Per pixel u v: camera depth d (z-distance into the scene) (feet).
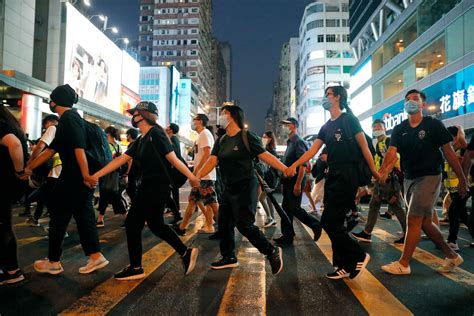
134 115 11.80
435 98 70.79
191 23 313.12
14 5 76.95
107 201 21.56
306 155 12.02
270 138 23.17
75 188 11.84
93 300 9.87
